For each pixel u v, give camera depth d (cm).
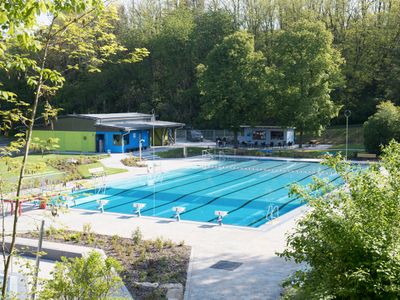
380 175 806
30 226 1716
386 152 855
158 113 6406
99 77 6450
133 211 2170
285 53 4472
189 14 6644
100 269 798
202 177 3131
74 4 581
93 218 1920
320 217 751
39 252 832
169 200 2433
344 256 703
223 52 4612
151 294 1082
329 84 4566
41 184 1961
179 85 6619
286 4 6294
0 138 4994
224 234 1644
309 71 4325
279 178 3086
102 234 1642
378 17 5769
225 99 4588
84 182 837
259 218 2041
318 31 4375
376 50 5734
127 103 6694
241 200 2427
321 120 4441
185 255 1393
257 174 3250
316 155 4038
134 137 4553
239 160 3994
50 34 681
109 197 2491
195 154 4353
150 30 6612
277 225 1766
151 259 1347
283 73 4522
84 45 757
